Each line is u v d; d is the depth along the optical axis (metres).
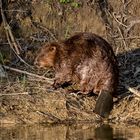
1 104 12.87
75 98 13.15
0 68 14.02
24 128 12.06
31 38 15.19
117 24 15.61
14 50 14.76
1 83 13.62
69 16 15.59
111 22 15.62
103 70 12.89
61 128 12.09
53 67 13.59
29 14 15.60
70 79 13.31
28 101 13.00
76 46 13.20
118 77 13.14
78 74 13.14
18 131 11.77
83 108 12.93
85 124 12.46
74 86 13.66
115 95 13.14
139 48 15.05
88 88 13.07
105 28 15.44
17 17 15.48
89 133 11.62
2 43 14.99
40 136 11.34
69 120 12.61
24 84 13.43
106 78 12.88
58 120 12.59
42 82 13.73
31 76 13.92
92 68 12.96
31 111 12.75
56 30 15.42
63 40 13.98
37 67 13.94
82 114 12.77
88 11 15.59
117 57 14.79
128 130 11.92
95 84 12.98
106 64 12.91
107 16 15.67
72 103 13.01
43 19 15.55
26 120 12.52
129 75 14.12
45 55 13.35
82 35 13.34
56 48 13.29
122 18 15.70
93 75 12.98
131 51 14.95
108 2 15.91
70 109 12.87
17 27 15.38
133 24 15.60
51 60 13.35
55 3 15.70
